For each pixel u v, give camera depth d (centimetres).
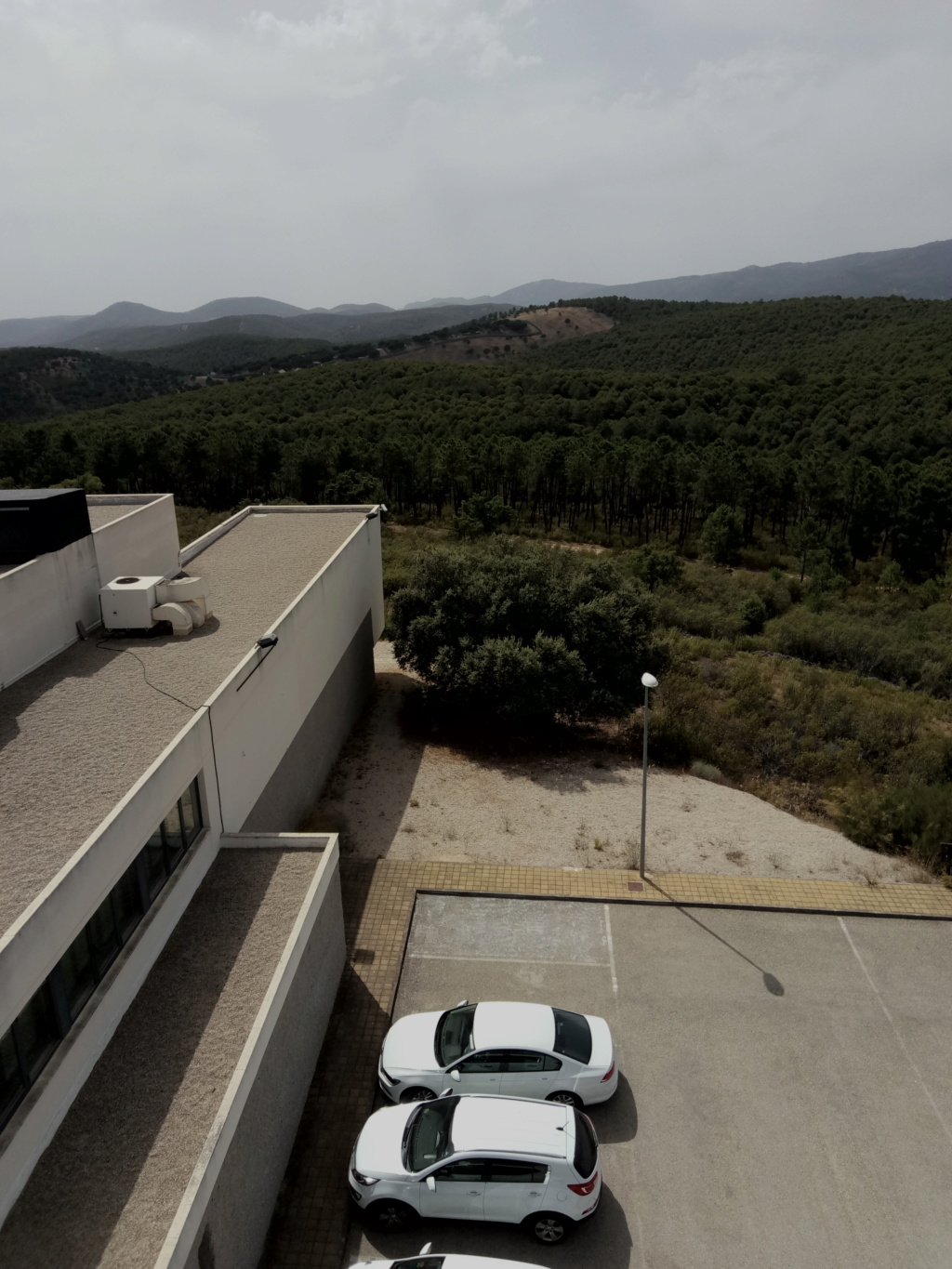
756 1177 966
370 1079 1084
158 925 977
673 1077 1100
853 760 2072
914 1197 944
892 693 2841
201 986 930
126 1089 793
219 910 1061
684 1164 981
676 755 2052
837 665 3195
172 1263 622
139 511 1725
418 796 1811
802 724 2273
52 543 1388
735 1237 899
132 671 1330
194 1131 747
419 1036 1087
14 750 1068
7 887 788
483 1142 889
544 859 1585
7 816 915
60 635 1424
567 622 2161
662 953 1332
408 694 2386
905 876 1546
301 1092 1024
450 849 1612
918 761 2028
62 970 786
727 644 3247
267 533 2341
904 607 4103
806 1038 1163
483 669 2008
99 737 1101
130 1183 698
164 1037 859
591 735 2175
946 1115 1048
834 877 1542
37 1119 719
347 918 1404
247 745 1316
